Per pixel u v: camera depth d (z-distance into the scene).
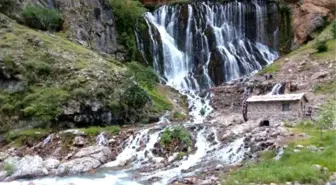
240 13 76.06
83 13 64.31
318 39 67.94
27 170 31.36
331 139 32.06
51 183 28.66
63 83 45.62
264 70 64.25
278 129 35.72
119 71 49.66
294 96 40.22
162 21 75.81
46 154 36.81
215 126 38.94
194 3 75.88
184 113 52.31
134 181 28.44
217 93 58.47
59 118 42.75
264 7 76.94
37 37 51.31
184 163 32.44
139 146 36.44
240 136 35.38
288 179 25.69
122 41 70.00
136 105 47.25
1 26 52.75
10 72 45.72
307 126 37.44
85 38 62.06
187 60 71.56
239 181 25.91
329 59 59.72
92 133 39.38
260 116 40.78
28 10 57.72
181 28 74.00
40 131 41.06
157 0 85.94
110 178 29.58
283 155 29.83
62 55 49.44
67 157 35.12
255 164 29.47
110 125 44.19
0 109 43.28
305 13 75.19
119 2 73.62
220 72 67.69
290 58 65.25
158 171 30.98
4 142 40.91
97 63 50.47
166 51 71.44
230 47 72.56
